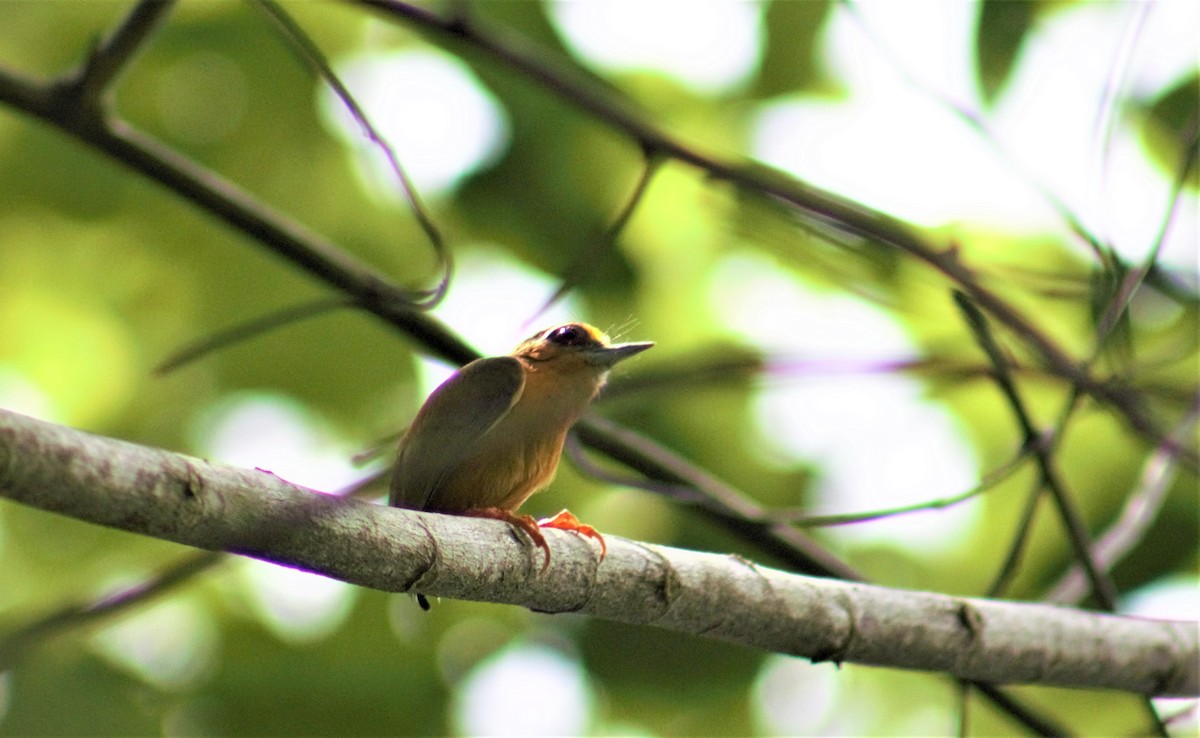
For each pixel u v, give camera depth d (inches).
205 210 353.7
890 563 529.3
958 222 424.8
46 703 460.8
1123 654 298.5
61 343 523.8
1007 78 432.8
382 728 492.1
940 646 280.8
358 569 210.5
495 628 520.4
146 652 488.1
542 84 369.7
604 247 346.3
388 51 520.7
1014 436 526.9
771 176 376.2
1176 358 346.3
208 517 187.0
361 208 520.7
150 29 335.0
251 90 506.3
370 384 514.0
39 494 169.8
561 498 516.4
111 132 348.2
